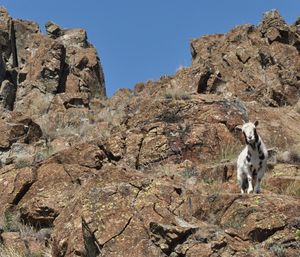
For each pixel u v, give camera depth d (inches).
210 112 798.5
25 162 772.0
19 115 970.1
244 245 435.8
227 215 481.4
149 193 491.5
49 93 1397.6
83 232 471.8
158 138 757.3
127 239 446.0
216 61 1241.4
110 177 554.3
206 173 653.3
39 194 641.0
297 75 1105.4
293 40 1206.9
